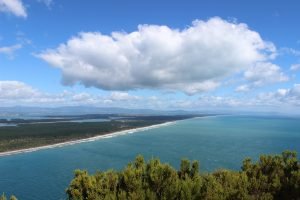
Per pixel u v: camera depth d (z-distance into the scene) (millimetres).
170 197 20109
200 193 20875
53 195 79938
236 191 22031
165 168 21359
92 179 20688
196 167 23000
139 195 19406
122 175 21266
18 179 96688
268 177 24781
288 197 23469
